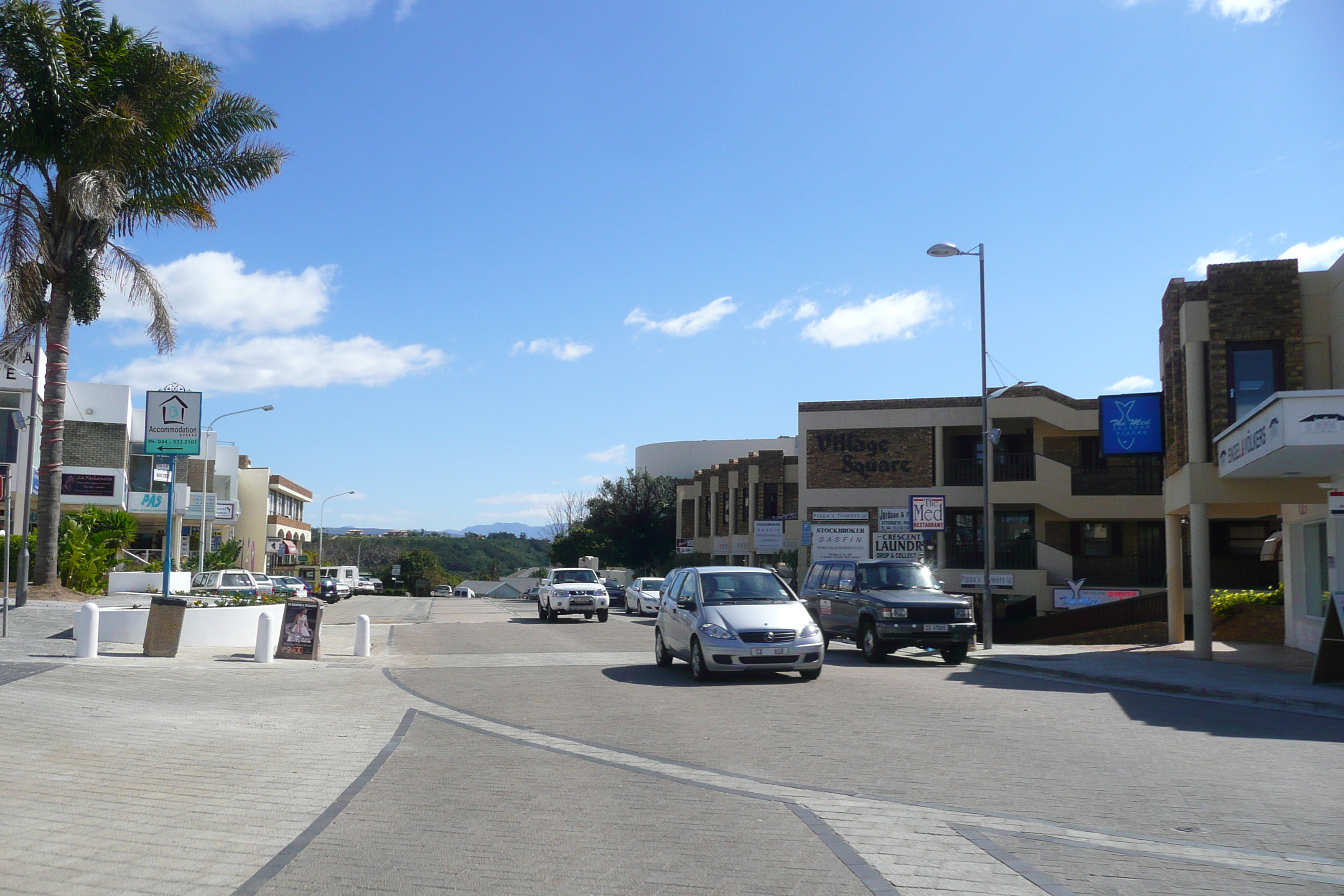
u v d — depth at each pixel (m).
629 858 5.89
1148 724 11.12
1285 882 5.45
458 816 6.89
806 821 6.74
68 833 6.27
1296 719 11.81
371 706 12.49
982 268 23.73
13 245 21.98
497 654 20.58
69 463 43.28
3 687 12.40
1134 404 24.56
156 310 23.80
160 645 16.94
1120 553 39.31
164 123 22.80
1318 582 21.34
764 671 16.38
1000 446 41.94
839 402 42.34
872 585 20.81
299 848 6.08
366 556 126.62
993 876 5.52
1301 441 14.20
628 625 32.59
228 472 63.50
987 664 19.64
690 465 72.31
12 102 21.41
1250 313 19.83
